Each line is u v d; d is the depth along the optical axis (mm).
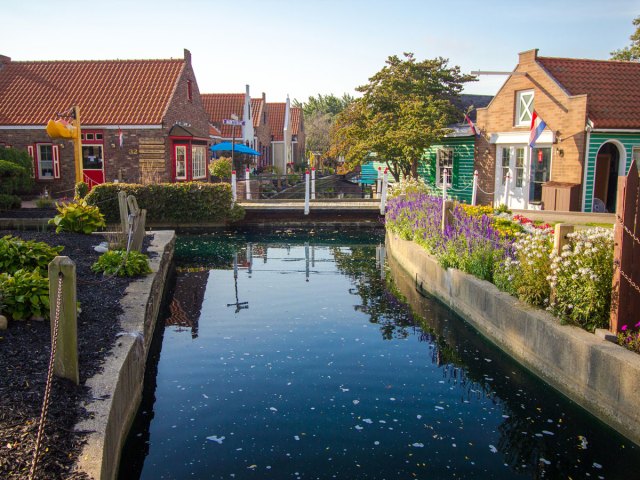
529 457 5402
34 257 8336
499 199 21750
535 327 7191
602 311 6566
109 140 25344
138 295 8320
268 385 6926
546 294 7566
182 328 9250
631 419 5453
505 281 8539
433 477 5031
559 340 6652
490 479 5020
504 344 8055
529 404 6520
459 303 9836
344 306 10641
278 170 42781
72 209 13375
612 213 17578
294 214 21766
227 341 8578
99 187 19922
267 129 47812
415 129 22797
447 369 7520
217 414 6156
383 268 14430
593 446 5648
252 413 6180
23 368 5254
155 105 25844
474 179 20422
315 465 5184
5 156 22531
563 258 7164
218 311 10289
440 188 25156
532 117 18797
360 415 6160
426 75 26844
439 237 11562
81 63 28281
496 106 21547
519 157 20812
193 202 20547
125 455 5340
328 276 13406
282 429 5836
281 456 5324
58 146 25391
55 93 26625
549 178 19438
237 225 21672
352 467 5160
